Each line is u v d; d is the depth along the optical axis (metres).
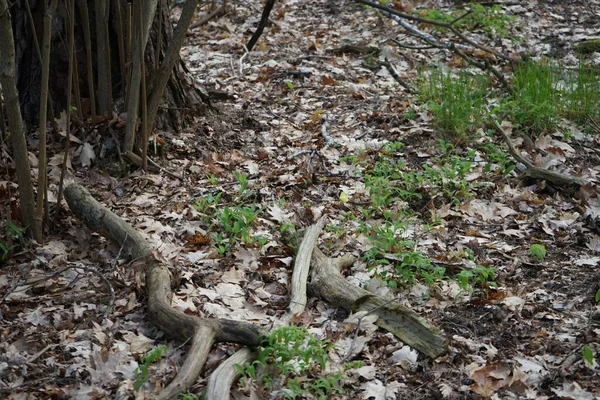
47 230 4.89
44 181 4.73
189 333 3.76
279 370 3.59
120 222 4.70
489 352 3.82
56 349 3.78
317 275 4.38
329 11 10.21
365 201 5.49
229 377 3.40
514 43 8.99
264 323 4.07
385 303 4.05
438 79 7.16
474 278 4.45
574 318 4.14
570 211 5.41
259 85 7.74
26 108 5.95
